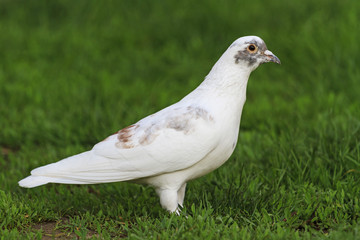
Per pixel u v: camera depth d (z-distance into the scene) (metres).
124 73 13.03
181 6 15.66
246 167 7.60
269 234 5.50
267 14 14.59
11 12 16.61
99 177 5.78
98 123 9.82
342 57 11.73
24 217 6.02
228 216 5.95
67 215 6.45
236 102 5.92
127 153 5.73
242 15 14.64
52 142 9.59
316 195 6.55
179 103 6.03
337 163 7.27
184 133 5.70
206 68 13.17
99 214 6.19
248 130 9.75
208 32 14.38
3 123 10.16
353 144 7.73
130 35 14.74
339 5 13.87
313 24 13.26
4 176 7.72
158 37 14.61
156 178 5.86
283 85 11.84
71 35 14.79
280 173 7.19
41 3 16.77
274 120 9.52
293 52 12.56
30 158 8.50
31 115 10.37
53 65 13.33
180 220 5.76
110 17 15.83
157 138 5.71
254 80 12.25
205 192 6.57
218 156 5.88
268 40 13.27
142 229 5.80
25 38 14.76
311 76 11.70
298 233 5.60
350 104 10.11
